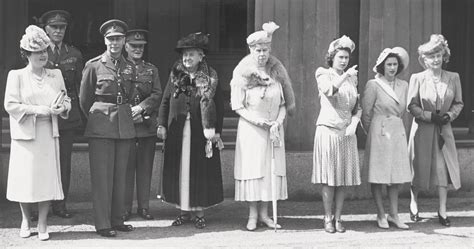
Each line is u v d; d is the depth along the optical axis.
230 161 7.71
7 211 6.93
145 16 8.20
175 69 6.33
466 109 8.58
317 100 7.70
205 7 8.27
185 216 6.50
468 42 8.59
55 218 6.69
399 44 7.77
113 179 6.11
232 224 6.51
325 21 7.64
